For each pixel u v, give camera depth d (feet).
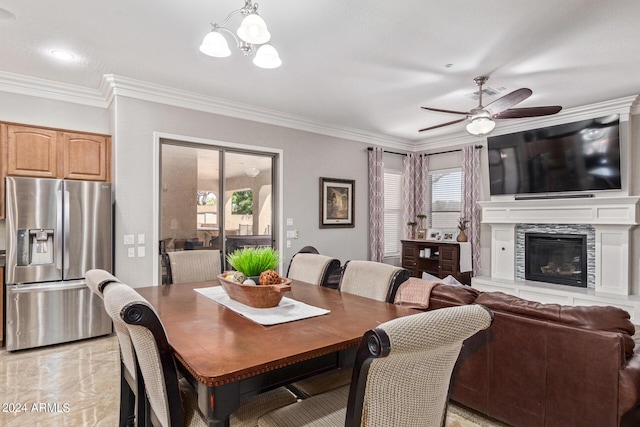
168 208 13.82
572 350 5.75
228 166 15.39
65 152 12.14
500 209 18.13
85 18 8.54
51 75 12.08
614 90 13.52
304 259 9.68
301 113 16.63
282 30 9.16
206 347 4.38
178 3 7.93
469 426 6.93
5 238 11.85
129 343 4.97
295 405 4.88
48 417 7.38
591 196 15.51
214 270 10.06
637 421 5.88
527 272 17.66
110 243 12.29
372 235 20.26
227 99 14.65
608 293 14.82
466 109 15.83
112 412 7.57
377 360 2.98
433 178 22.27
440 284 7.70
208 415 3.74
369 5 8.07
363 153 20.34
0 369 9.66
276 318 5.59
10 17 8.46
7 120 12.17
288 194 17.08
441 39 9.64
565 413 5.84
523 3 7.99
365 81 12.65
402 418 3.48
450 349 3.54
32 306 11.01
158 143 13.38
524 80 12.51
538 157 16.78
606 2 7.88
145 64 11.21
